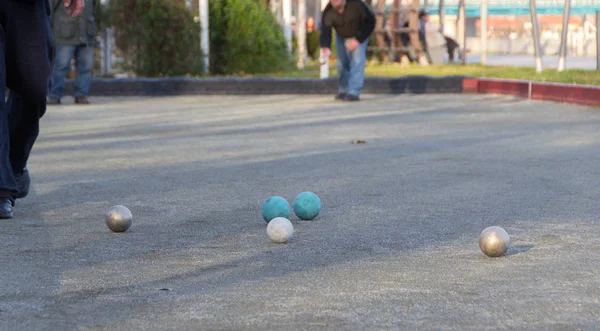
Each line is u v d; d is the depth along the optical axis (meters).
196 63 23.98
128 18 23.67
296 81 21.02
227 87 21.09
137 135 12.62
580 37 40.50
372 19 18.47
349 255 5.29
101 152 10.70
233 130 13.23
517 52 44.69
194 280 4.68
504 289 4.45
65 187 8.07
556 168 9.12
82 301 4.24
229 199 7.43
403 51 30.14
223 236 5.90
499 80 19.84
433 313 4.01
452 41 31.50
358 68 18.67
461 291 4.41
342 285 4.54
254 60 25.45
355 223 6.35
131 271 4.88
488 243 5.15
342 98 19.08
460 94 20.50
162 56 23.81
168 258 5.22
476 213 6.72
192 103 18.73
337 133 12.70
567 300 4.23
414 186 8.05
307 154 10.41
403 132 12.75
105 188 8.02
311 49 34.72
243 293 4.39
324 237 5.84
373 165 9.46
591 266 4.95
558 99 17.59
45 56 6.64
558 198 7.38
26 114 6.80
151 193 7.73
